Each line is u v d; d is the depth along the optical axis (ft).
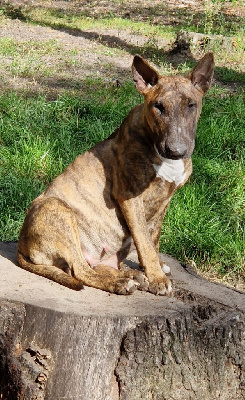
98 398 7.23
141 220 7.91
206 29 21.22
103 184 8.14
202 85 7.88
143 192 7.95
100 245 8.18
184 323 7.36
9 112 13.33
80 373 7.19
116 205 8.12
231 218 11.04
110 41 20.45
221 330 7.47
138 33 21.70
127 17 24.43
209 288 8.11
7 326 7.29
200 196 11.23
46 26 21.83
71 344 7.17
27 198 11.06
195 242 10.45
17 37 19.97
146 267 7.83
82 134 13.01
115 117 13.35
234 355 7.57
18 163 11.94
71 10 25.07
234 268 10.29
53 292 7.59
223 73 17.61
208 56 7.80
